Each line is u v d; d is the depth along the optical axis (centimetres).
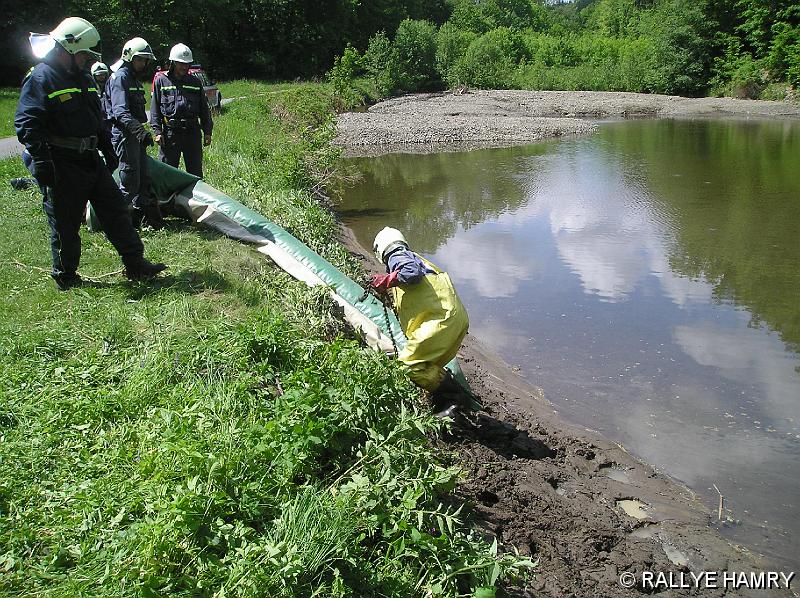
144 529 356
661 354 837
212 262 776
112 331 597
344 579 362
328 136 1667
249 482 396
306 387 468
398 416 478
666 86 4534
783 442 657
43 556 368
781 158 2166
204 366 547
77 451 451
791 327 909
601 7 9306
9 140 1484
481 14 7062
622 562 497
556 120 3219
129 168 816
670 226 1391
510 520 517
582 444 648
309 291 721
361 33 5466
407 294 599
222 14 4322
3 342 568
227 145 1593
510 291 1055
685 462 630
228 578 340
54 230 666
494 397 718
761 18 4122
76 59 629
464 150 2473
